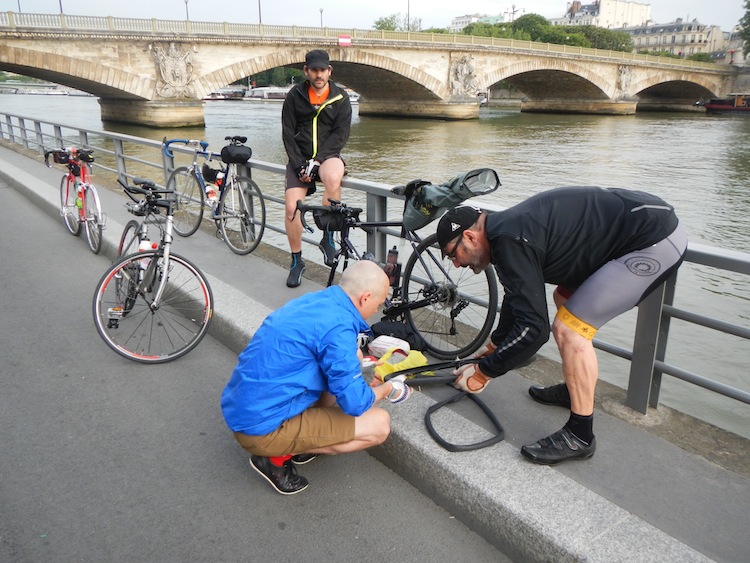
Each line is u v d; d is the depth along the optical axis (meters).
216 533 2.43
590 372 2.48
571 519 2.24
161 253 3.95
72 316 4.58
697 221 16.11
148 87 41.12
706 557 2.07
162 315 4.58
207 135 36.50
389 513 2.56
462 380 2.93
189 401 3.42
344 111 4.72
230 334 4.03
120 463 2.86
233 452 2.96
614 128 47.59
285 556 2.31
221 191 6.10
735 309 10.24
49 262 5.93
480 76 57.94
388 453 2.84
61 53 37.25
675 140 37.09
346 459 2.93
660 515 2.35
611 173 23.38
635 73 69.81
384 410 2.71
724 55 148.50
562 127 48.56
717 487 2.51
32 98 100.94
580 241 2.40
